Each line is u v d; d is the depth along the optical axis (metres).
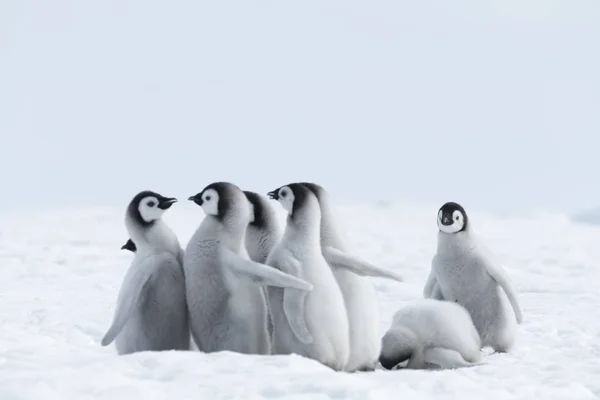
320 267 10.90
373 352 11.57
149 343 11.23
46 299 20.17
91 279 24.72
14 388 8.79
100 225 50.03
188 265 11.06
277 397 8.84
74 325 16.42
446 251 14.82
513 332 14.78
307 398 8.77
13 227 47.66
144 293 11.16
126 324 11.30
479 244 14.88
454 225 14.67
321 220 11.84
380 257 32.06
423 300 13.05
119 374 9.44
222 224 11.03
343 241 11.89
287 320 10.73
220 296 10.86
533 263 32.09
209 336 10.98
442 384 9.95
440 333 12.24
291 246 11.02
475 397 9.58
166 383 9.15
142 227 11.49
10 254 31.92
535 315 18.73
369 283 11.77
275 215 12.30
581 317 18.48
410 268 28.12
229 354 10.26
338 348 10.73
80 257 31.12
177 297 11.27
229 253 10.91
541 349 14.67
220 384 9.13
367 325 11.46
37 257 30.80
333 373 9.82
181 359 10.02
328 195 12.12
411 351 12.15
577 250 39.47
